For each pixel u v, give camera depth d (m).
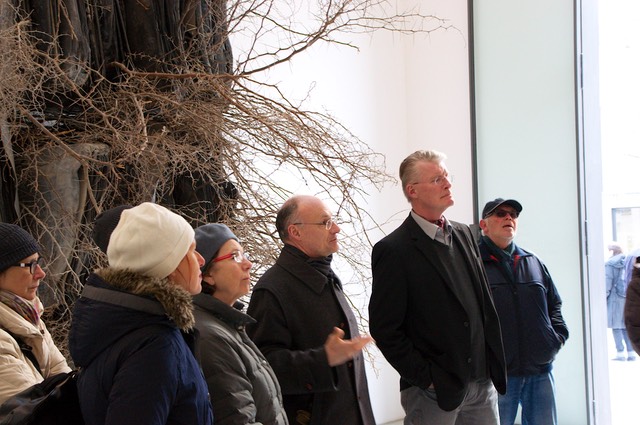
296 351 2.25
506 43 5.48
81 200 2.94
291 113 3.47
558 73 5.16
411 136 6.14
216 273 2.06
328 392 2.35
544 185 5.27
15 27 2.75
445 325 2.78
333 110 5.59
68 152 2.80
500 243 3.77
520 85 5.39
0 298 2.06
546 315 3.73
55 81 2.96
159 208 1.62
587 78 5.02
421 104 6.06
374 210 5.84
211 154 3.20
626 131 5.88
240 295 2.11
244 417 1.85
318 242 2.45
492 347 2.89
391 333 2.78
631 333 3.26
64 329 2.86
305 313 2.38
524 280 3.73
